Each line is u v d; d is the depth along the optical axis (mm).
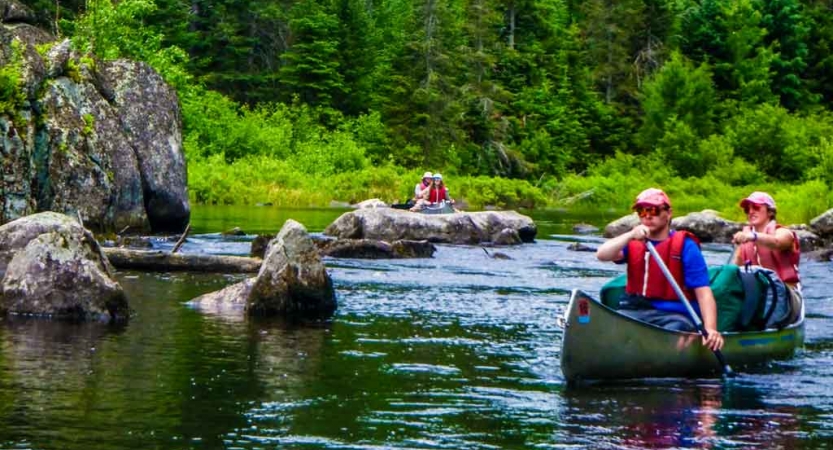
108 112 19156
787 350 8617
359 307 11133
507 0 69438
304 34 59938
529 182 56531
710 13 75500
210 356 7992
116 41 35812
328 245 17453
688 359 7641
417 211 24500
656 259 7789
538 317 10727
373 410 6387
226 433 5715
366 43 61750
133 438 5551
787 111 70125
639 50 74875
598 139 68375
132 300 11000
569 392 7047
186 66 56312
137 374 7223
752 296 8531
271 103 58062
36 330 8859
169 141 20359
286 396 6695
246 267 13930
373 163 55656
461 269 15875
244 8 60469
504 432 5922
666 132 62812
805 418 6387
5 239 11703
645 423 6191
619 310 8070
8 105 17172
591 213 41312
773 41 75688
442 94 57656
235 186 40000
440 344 8922
